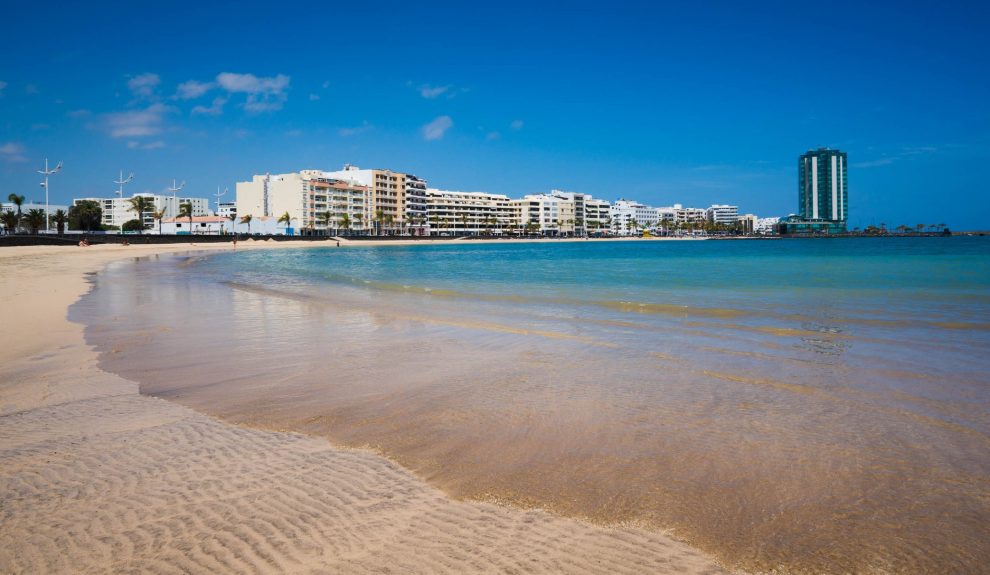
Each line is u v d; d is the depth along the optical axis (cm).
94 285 2667
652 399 734
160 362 982
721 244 17688
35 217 12356
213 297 2127
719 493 462
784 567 360
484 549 375
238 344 1148
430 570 350
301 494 455
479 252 10938
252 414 682
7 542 382
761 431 609
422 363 962
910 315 1548
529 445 572
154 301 1972
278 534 391
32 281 2838
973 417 649
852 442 574
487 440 587
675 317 1534
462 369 915
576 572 350
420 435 603
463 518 418
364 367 934
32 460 530
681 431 610
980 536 396
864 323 1398
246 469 508
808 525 412
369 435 605
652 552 375
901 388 779
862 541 390
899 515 426
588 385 808
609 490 467
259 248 12031
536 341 1164
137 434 607
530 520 416
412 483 479
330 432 615
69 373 904
